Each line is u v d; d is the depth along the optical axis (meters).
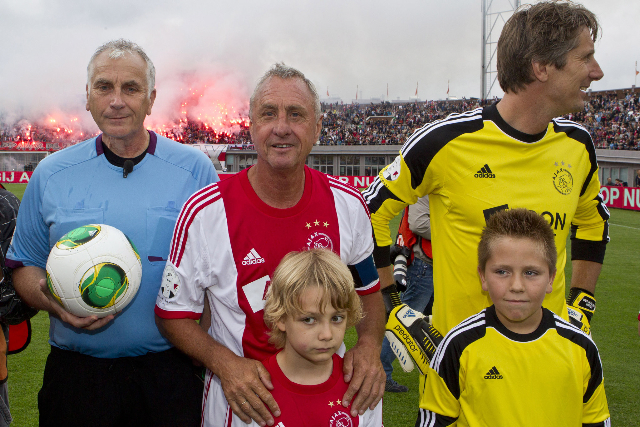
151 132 2.11
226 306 1.66
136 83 1.87
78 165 1.96
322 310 1.36
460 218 1.85
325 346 1.39
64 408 1.94
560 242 1.85
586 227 2.16
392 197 1.96
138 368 1.97
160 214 1.96
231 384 1.50
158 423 1.96
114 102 1.82
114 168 1.96
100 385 1.93
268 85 1.52
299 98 1.51
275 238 1.62
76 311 1.69
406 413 3.20
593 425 1.59
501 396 1.56
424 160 1.86
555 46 1.60
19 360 3.92
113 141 1.94
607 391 3.62
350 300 1.41
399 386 3.51
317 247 1.66
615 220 15.12
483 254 1.59
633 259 8.98
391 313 2.04
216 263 1.62
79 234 1.73
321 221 1.67
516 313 1.52
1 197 2.07
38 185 1.94
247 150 35.94
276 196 1.61
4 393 2.21
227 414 1.66
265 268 1.61
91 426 1.91
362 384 1.56
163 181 2.00
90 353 1.94
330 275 1.36
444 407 1.66
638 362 4.17
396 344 1.98
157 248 1.94
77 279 1.66
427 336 1.89
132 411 1.98
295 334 1.40
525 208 1.73
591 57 1.67
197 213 1.60
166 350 2.02
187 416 1.97
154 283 1.94
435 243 1.97
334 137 41.12
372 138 39.75
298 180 1.61
